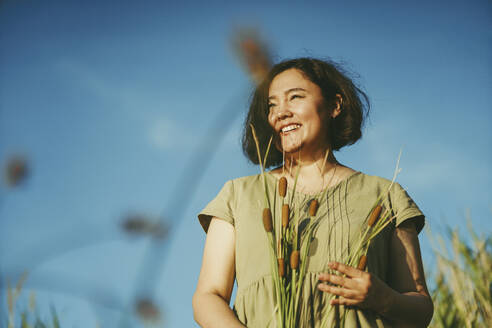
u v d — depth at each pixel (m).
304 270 1.41
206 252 1.56
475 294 2.14
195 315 1.43
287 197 1.55
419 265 1.46
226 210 1.58
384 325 1.37
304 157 1.64
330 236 1.45
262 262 1.46
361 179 1.59
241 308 1.43
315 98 1.65
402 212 1.50
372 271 1.41
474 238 2.24
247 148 1.80
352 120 1.76
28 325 1.64
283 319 1.34
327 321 1.35
